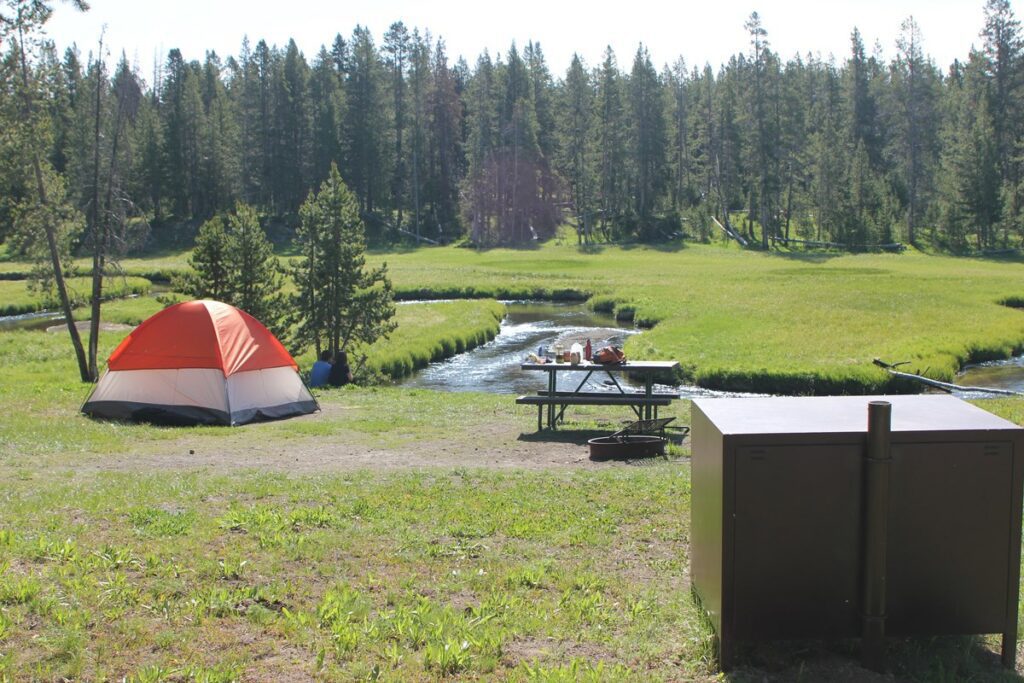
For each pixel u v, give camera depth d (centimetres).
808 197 9719
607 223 10225
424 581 655
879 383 2483
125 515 818
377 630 548
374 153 9888
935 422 520
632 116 9931
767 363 2684
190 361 1689
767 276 5988
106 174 2525
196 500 902
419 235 9975
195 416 1652
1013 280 5416
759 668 506
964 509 504
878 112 11369
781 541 499
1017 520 506
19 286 5456
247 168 10056
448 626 556
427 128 10600
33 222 2327
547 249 9081
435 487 999
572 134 9912
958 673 504
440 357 3238
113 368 1716
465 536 785
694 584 592
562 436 1483
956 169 8681
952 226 8681
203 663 500
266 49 10981
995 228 8862
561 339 3638
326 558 701
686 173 11350
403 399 2059
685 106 12025
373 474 1085
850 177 9356
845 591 503
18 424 1538
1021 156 8906
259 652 518
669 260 7969
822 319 3759
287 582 639
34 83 2247
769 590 501
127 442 1406
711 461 529
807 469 498
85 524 781
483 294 5531
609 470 1152
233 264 2533
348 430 1559
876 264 7362
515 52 11131
